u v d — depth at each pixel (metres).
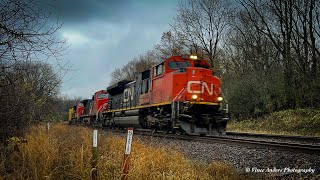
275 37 26.78
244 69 31.25
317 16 23.33
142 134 15.83
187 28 33.00
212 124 14.96
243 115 27.70
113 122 25.52
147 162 6.47
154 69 17.25
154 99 16.75
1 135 8.28
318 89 20.88
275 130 20.86
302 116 20.78
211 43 32.75
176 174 6.03
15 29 6.16
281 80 24.31
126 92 22.69
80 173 5.73
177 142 11.73
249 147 9.62
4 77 7.27
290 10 23.91
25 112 9.02
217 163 6.84
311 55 24.00
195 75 14.87
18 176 5.48
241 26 31.47
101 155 7.61
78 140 9.76
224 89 30.58
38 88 10.17
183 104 14.31
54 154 6.72
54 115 15.85
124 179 5.29
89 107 37.25
